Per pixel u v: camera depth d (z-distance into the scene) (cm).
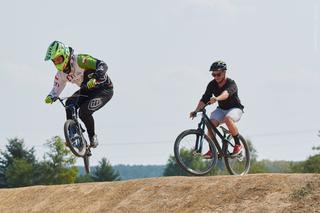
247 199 2039
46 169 16988
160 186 2350
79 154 2469
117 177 19950
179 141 2472
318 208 1873
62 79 2488
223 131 2581
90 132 2494
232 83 2495
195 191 2206
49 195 2767
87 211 2448
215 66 2464
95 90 2495
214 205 2081
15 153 17762
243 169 2619
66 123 2444
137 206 2291
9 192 3025
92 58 2455
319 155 12644
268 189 2045
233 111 2523
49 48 2408
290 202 1944
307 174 2052
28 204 2783
